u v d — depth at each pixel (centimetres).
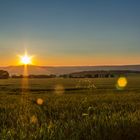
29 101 2309
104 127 903
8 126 1041
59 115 1292
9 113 1323
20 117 1167
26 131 877
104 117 1117
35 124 1017
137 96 2941
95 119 1048
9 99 2634
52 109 1568
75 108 1533
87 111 1406
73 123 990
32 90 6062
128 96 2950
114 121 1003
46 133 834
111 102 2112
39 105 1875
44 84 9862
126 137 833
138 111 1316
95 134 823
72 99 2422
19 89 6400
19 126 970
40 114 1322
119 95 3216
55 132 845
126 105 1802
